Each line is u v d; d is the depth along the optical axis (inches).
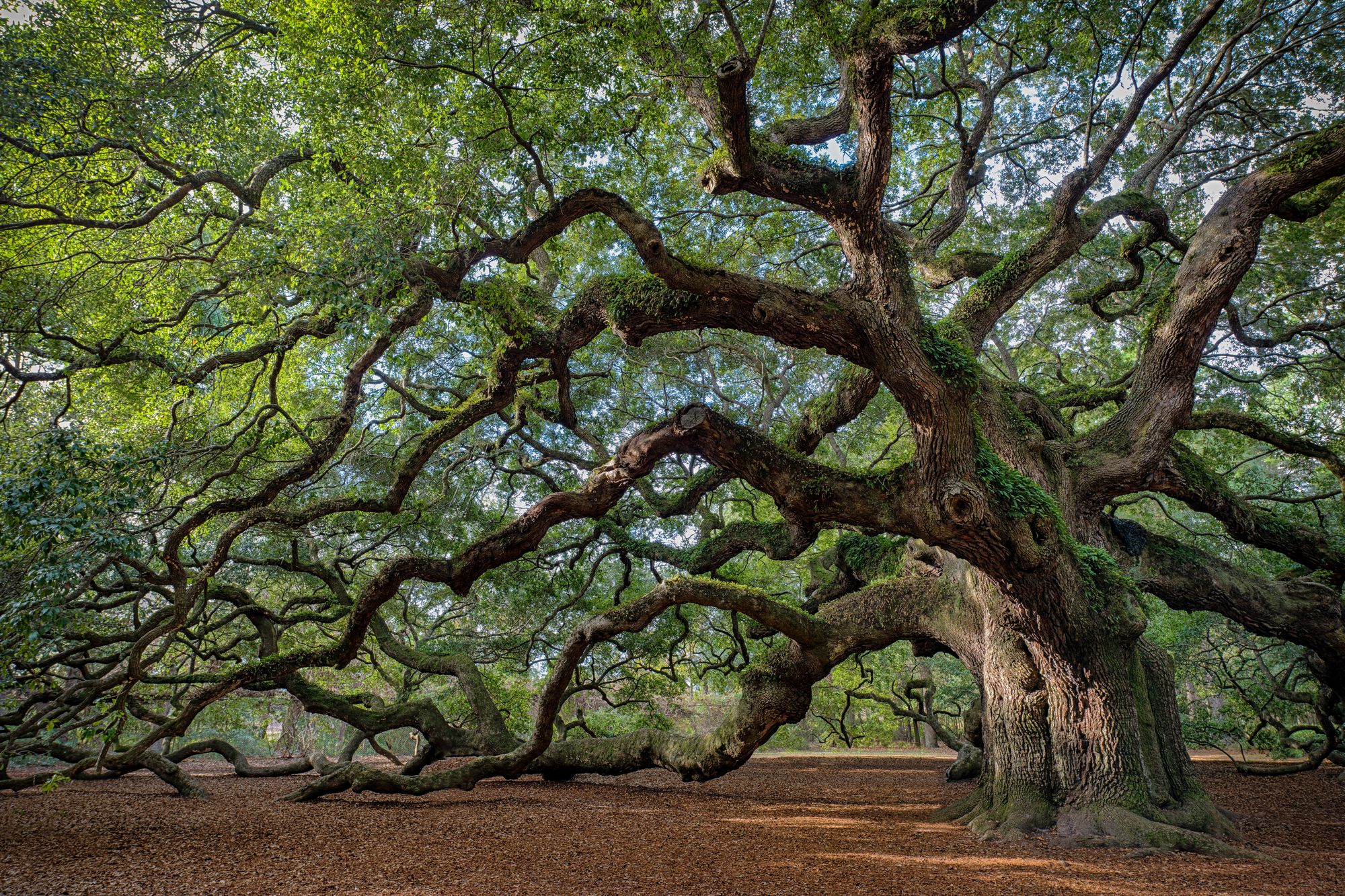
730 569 869.8
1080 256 770.8
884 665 1274.6
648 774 770.2
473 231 463.8
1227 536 857.5
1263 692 859.4
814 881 305.6
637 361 824.9
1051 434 559.8
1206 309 433.1
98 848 374.6
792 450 415.2
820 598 687.1
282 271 395.5
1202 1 540.7
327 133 426.0
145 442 505.4
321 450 460.4
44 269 499.8
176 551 433.7
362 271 400.5
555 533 864.3
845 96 474.0
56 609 315.9
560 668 506.0
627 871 323.3
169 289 523.2
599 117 446.0
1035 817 406.0
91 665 797.2
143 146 442.6
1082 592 398.0
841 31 357.7
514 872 321.7
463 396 733.9
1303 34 562.3
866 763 979.9
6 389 580.7
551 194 440.5
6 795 594.9
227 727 1058.1
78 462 352.5
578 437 778.2
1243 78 504.1
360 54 396.5
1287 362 741.9
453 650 898.7
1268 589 559.8
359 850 368.5
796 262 748.6
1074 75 593.0
